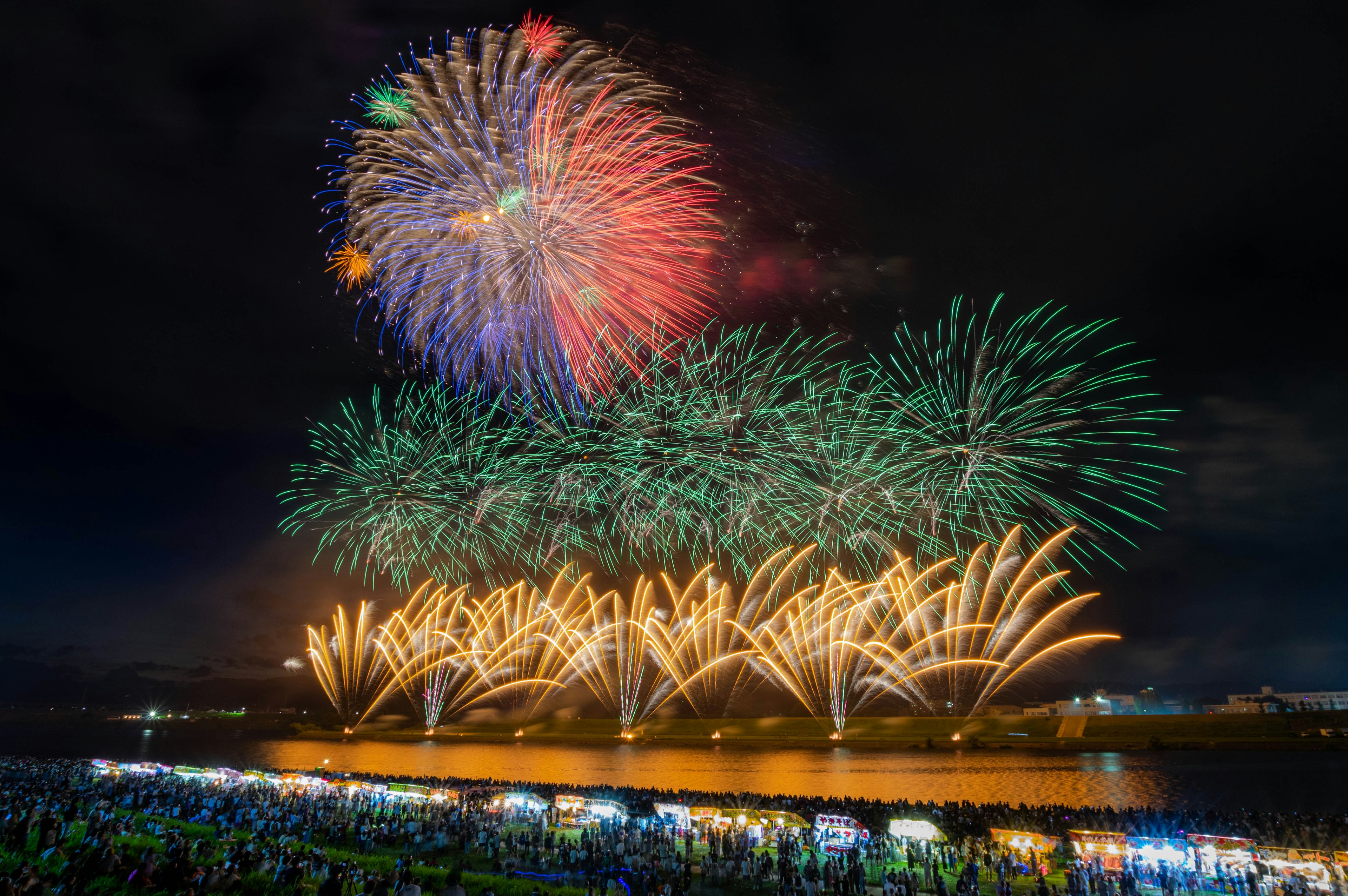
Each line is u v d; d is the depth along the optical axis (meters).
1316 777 64.31
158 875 26.16
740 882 31.05
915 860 33.38
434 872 29.98
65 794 51.38
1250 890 26.66
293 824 42.88
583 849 35.59
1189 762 76.62
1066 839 31.95
